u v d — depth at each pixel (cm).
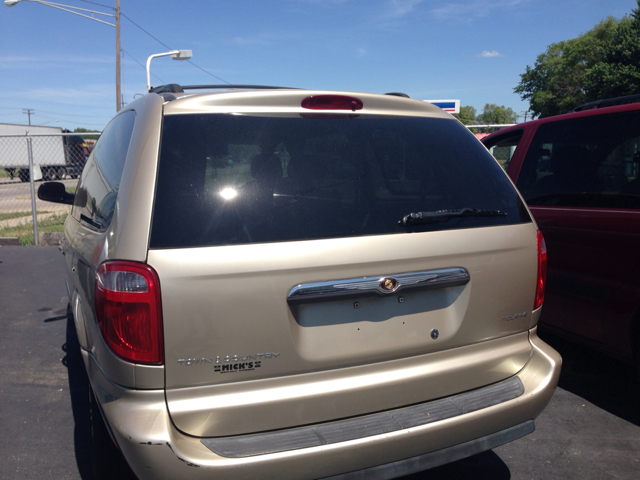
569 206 356
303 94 217
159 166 186
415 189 218
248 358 179
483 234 218
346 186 204
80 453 295
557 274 362
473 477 275
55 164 1105
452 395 215
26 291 651
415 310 207
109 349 176
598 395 365
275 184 195
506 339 229
